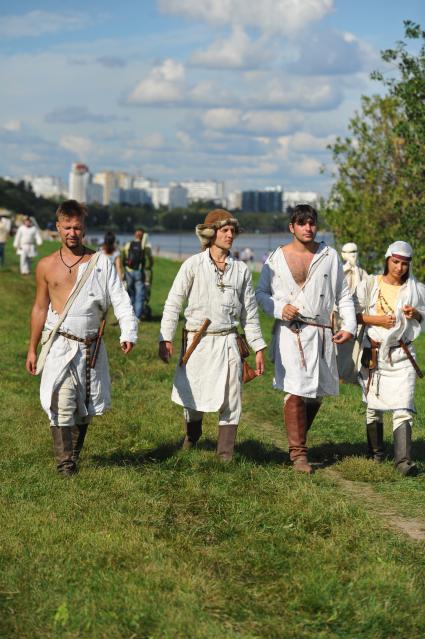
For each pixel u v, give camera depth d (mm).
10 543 5262
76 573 4844
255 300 7539
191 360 7371
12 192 188625
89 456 7645
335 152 23406
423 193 20219
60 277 6855
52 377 6762
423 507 6496
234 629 4320
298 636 4270
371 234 22516
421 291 7531
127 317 6793
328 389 7559
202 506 6168
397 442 7441
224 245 7340
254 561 5137
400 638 4309
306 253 7527
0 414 9336
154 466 7258
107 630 4219
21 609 4441
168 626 4246
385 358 7488
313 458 8125
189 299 7422
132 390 11156
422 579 4961
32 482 6668
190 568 4973
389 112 22859
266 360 14000
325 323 7539
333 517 5977
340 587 4762
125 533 5480
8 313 19672
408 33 18125
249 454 7926
